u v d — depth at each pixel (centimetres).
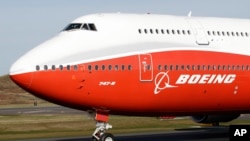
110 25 4153
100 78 3950
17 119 7525
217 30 4566
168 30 4325
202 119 5162
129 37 4134
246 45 4597
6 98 18862
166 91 4175
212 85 4378
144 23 4275
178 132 5591
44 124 6550
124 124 6638
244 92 4547
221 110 4584
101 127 4138
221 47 4466
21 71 3769
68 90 3875
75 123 6688
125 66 4025
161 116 4416
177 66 4209
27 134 5547
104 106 4022
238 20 4844
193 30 4444
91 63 3934
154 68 4116
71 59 3900
